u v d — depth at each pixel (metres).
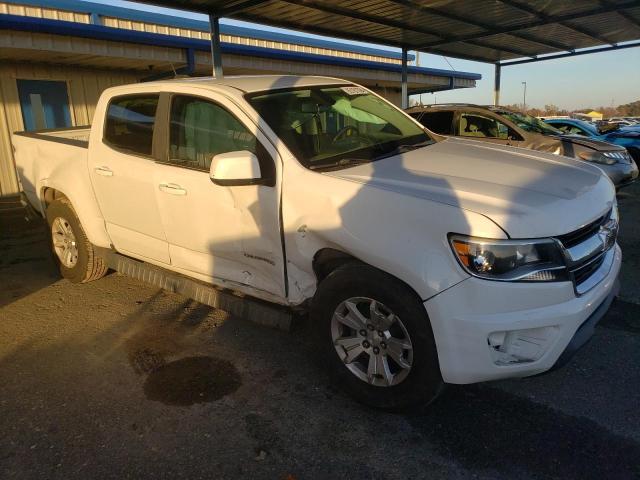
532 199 2.83
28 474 2.70
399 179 3.08
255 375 3.59
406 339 2.88
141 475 2.68
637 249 6.29
